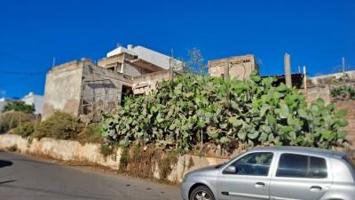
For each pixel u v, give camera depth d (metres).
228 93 15.30
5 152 27.34
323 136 12.78
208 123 15.38
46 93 33.31
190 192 9.34
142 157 17.12
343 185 7.52
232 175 8.77
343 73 23.55
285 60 15.24
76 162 21.55
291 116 13.39
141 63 40.00
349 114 15.80
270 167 8.39
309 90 17.59
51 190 11.78
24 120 37.00
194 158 15.02
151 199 11.31
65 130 24.50
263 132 13.68
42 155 25.55
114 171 18.22
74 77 30.94
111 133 19.23
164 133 17.09
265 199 8.21
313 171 7.93
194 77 17.55
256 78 15.28
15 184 12.59
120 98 32.69
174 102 17.11
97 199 10.74
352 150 12.78
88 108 29.72
